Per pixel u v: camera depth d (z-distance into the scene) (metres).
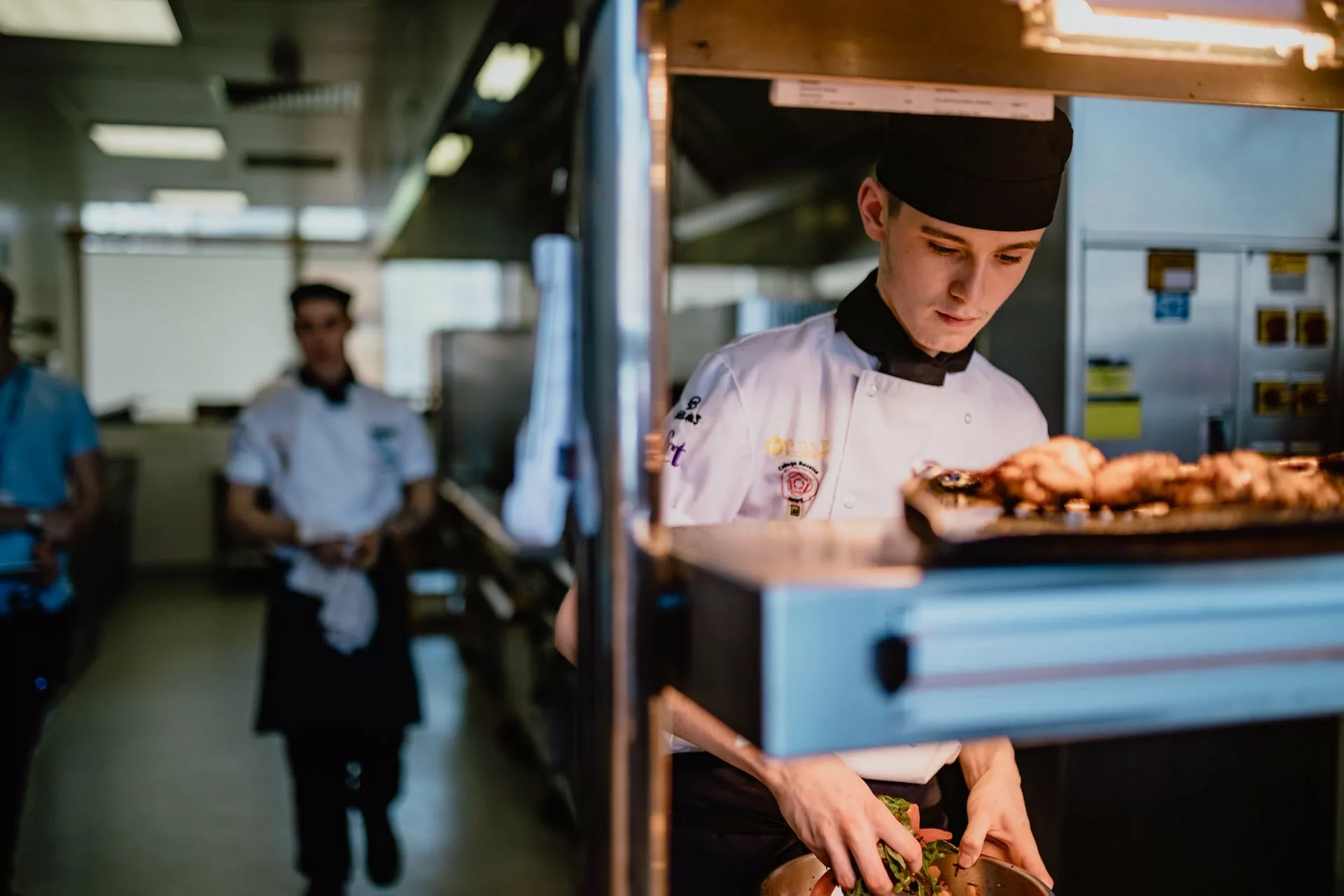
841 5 0.91
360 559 3.16
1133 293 2.77
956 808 1.56
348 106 5.03
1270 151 2.85
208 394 10.59
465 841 3.71
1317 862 2.88
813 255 4.93
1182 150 2.77
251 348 10.62
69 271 9.82
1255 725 2.80
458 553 6.20
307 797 3.21
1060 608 0.66
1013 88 1.00
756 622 0.63
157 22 3.87
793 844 1.25
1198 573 0.69
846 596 0.63
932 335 1.25
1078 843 2.70
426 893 3.32
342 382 3.35
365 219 9.70
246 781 4.34
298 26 3.76
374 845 3.30
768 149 4.38
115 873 3.50
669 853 1.26
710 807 1.26
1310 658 0.71
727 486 1.31
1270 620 0.70
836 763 1.06
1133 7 0.88
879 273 1.30
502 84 3.68
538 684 4.01
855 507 1.32
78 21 3.88
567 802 3.70
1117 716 0.67
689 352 4.36
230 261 10.46
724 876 1.25
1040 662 0.66
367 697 3.16
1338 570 0.71
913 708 0.64
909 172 1.16
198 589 8.23
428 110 4.38
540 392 4.83
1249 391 2.88
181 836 3.80
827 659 0.63
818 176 4.39
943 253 1.18
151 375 10.45
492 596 5.00
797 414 1.31
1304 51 0.94
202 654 6.38
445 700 5.33
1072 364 2.73
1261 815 2.83
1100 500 0.84
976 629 0.65
